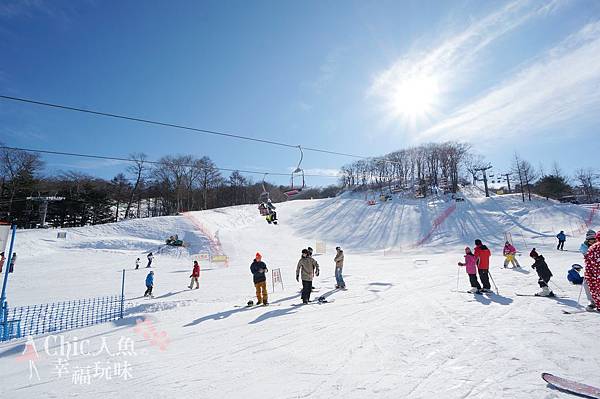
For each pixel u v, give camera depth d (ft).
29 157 186.39
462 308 27.55
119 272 87.25
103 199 212.43
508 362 15.67
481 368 15.20
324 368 16.52
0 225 32.22
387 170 266.36
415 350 18.21
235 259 112.78
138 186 239.30
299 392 13.94
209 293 49.80
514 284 37.42
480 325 22.22
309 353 18.92
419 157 264.52
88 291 59.82
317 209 221.66
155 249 127.24
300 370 16.44
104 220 211.61
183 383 15.49
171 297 48.88
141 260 109.91
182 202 246.68
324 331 23.24
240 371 16.70
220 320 28.58
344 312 29.01
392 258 98.58
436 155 252.62
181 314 31.81
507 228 136.05
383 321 25.08
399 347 18.89
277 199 254.68
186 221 162.40
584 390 12.39
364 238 152.66
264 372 16.42
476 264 34.68
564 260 59.82
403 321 24.67
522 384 13.34
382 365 16.42
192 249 129.90
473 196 218.38
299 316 28.37
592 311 23.18
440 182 235.40
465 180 253.24
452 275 49.11
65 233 141.08
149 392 14.64
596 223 124.06
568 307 25.25
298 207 240.94
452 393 12.96
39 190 186.39
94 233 146.20
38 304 46.88
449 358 16.71
